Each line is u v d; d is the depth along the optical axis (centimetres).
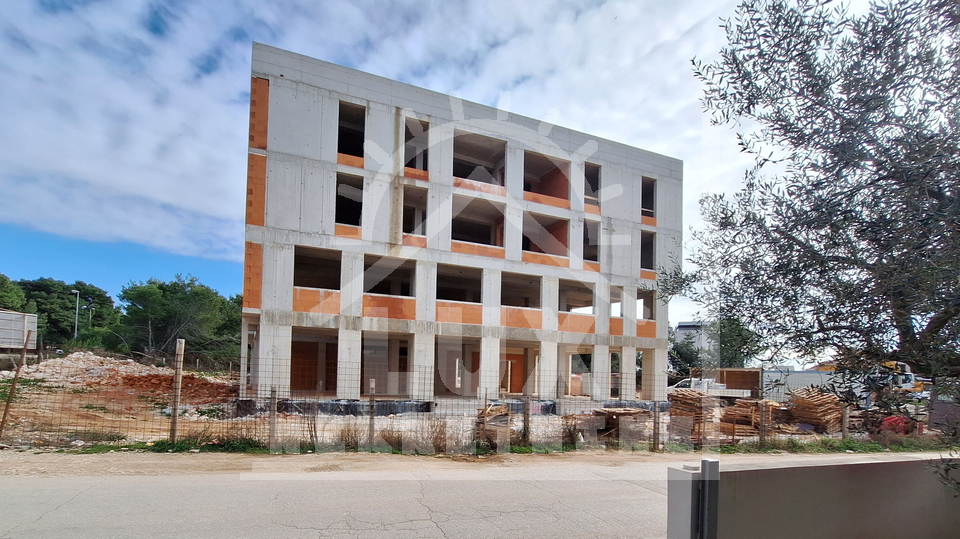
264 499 595
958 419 264
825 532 327
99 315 6131
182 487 634
